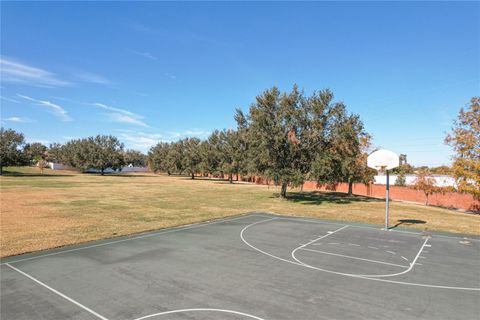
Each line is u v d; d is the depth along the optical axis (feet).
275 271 26.25
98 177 212.84
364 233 43.34
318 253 32.32
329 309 19.03
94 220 51.08
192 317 17.80
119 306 19.24
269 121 81.20
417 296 21.35
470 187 77.36
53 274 25.13
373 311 18.86
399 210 73.51
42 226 45.27
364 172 108.47
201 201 82.94
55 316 17.89
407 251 33.76
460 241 39.22
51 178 180.75
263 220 53.52
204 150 202.28
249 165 86.33
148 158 324.60
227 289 22.12
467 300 20.83
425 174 102.06
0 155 195.11
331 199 96.17
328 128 83.30
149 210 64.13
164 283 23.24
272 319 17.65
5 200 76.28
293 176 79.56
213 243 36.35
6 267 26.86
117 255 30.86
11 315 17.99
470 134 79.61
